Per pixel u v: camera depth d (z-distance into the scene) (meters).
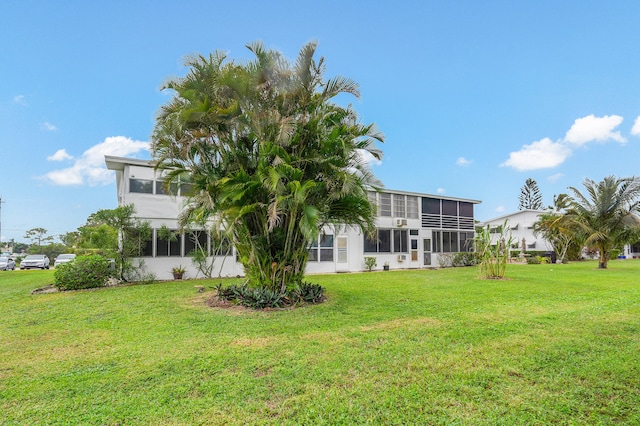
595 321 6.74
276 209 7.34
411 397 3.54
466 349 5.05
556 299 9.39
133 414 3.24
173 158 8.66
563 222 22.61
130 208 13.11
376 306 8.41
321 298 9.24
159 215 14.55
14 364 4.61
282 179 7.86
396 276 16.14
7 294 10.92
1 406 3.43
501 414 3.22
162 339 5.70
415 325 6.51
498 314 7.46
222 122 8.12
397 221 21.27
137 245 13.57
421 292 10.77
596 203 21.31
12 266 27.31
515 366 4.37
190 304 8.80
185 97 7.99
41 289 12.07
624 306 8.27
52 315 7.66
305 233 7.38
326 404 3.40
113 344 5.46
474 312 7.68
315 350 5.05
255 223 8.82
